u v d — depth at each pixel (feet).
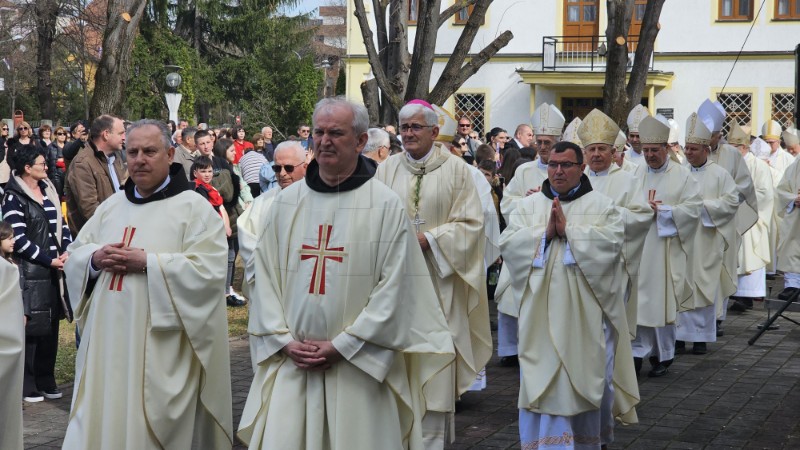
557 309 17.97
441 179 19.89
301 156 19.36
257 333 14.40
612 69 43.27
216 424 16.92
